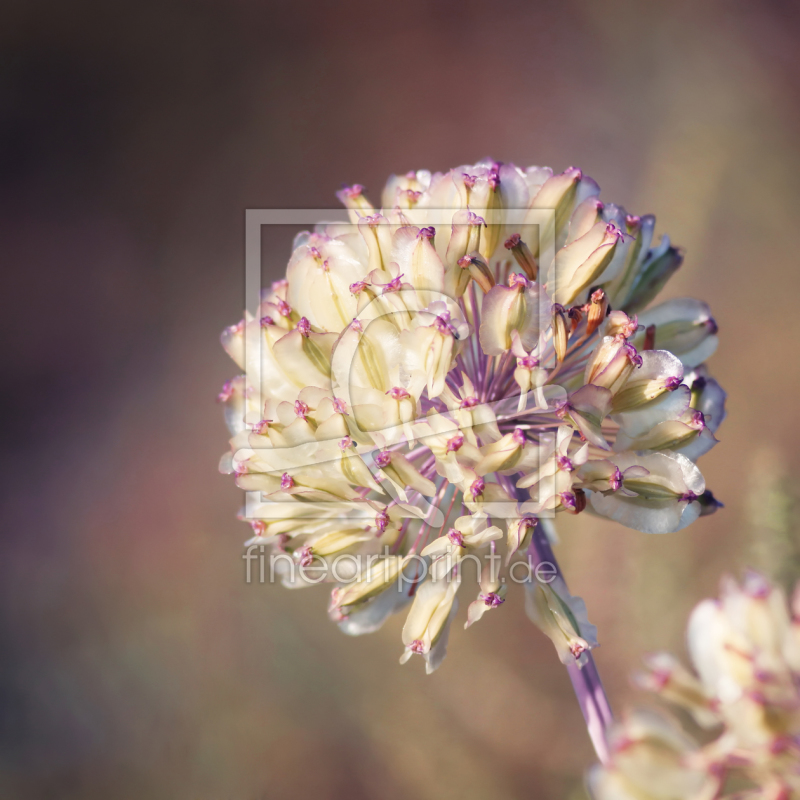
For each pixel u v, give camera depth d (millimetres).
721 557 612
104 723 798
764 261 873
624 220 495
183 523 1039
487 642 695
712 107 1068
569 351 493
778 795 452
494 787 634
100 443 1196
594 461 478
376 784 673
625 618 602
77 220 1482
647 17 1311
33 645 914
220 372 1253
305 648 753
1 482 1166
